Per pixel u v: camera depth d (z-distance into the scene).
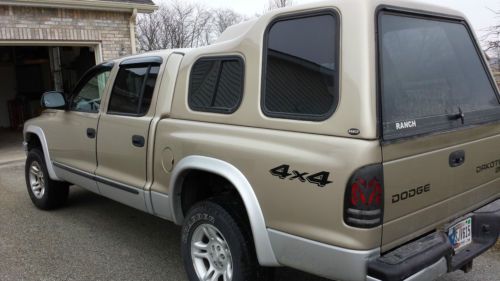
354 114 2.26
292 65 2.57
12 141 11.44
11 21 8.53
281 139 2.55
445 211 2.69
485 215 2.95
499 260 3.79
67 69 11.94
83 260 3.99
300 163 2.42
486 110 3.04
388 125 2.30
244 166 2.73
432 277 2.45
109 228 4.77
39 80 14.39
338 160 2.28
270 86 2.68
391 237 2.36
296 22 2.57
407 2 2.63
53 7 8.97
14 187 6.63
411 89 2.54
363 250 2.26
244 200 2.70
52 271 3.78
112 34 9.92
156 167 3.48
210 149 2.95
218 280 3.07
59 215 5.21
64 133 4.69
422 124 2.49
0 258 4.04
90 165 4.35
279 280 3.52
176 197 3.32
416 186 2.44
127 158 3.80
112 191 4.04
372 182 2.21
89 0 9.26
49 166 5.04
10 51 13.96
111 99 4.07
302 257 2.49
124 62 4.01
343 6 2.37
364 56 2.28
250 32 2.82
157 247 4.27
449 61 2.93
